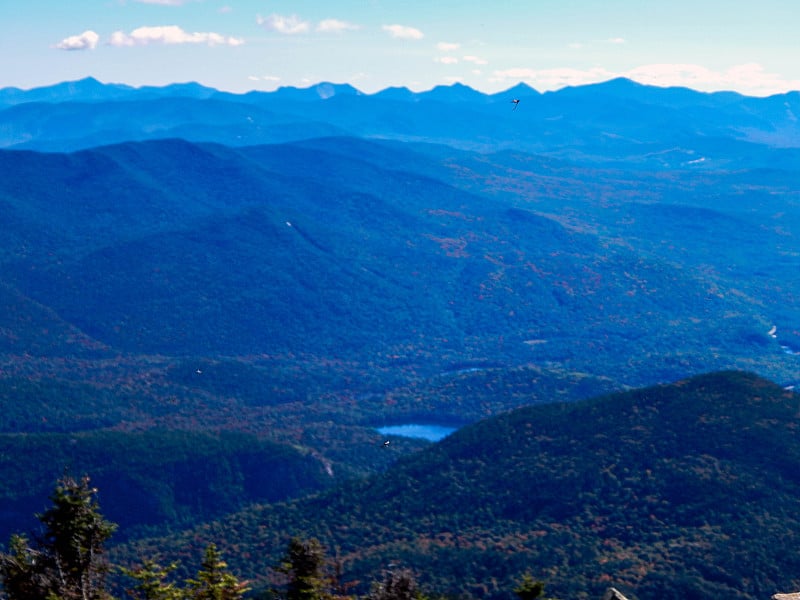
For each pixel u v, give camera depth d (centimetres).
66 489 5256
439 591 10388
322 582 5656
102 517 5338
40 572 5062
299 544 5681
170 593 5275
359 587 10425
